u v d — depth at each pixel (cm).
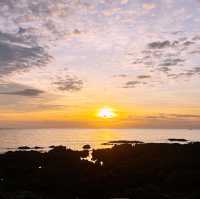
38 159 4975
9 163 4778
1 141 11350
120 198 3250
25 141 11481
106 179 3903
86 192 3559
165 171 4125
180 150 5144
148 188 3481
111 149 5853
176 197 3203
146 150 5381
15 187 3719
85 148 7994
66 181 3862
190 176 3766
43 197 3350
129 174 4050
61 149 5756
